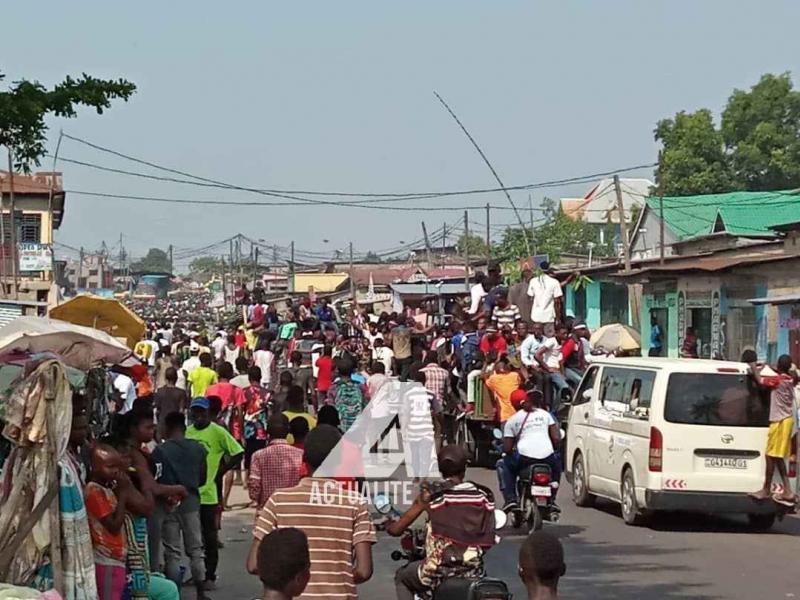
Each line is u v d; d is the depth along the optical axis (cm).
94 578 923
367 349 3628
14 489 900
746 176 6619
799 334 3353
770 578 1480
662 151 6762
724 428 1811
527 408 1791
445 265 8644
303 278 10338
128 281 16738
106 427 1575
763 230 4925
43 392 900
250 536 1823
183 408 2130
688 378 1822
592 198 7819
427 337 3588
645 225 6225
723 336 3788
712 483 1803
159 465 1311
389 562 1606
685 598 1360
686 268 3697
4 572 893
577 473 2125
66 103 1448
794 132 6681
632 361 1959
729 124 6694
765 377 1805
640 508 1847
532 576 676
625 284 4622
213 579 1425
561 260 6862
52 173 5659
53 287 4969
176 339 4944
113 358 1138
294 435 1343
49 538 898
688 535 1816
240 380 2252
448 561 978
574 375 2647
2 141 1432
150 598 1073
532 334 2639
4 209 5559
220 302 12619
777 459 1806
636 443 1862
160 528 1291
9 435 900
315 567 815
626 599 1354
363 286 9356
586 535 1809
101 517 971
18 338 1069
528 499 1775
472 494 995
